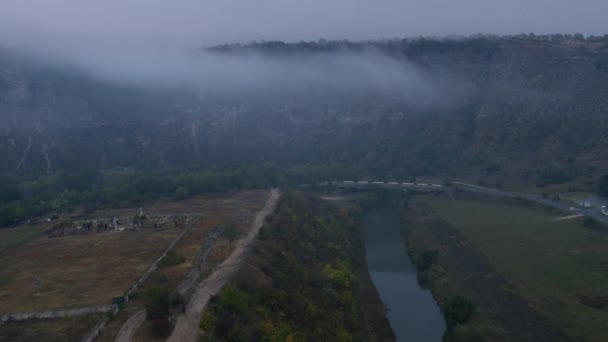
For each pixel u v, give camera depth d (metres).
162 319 67.31
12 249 112.44
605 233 138.00
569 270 115.50
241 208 150.88
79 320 70.25
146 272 90.69
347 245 136.75
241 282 82.69
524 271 117.50
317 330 77.25
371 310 101.50
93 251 107.12
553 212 165.88
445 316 99.25
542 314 96.00
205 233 118.31
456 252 134.75
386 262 136.75
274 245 108.00
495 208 181.12
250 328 66.81
